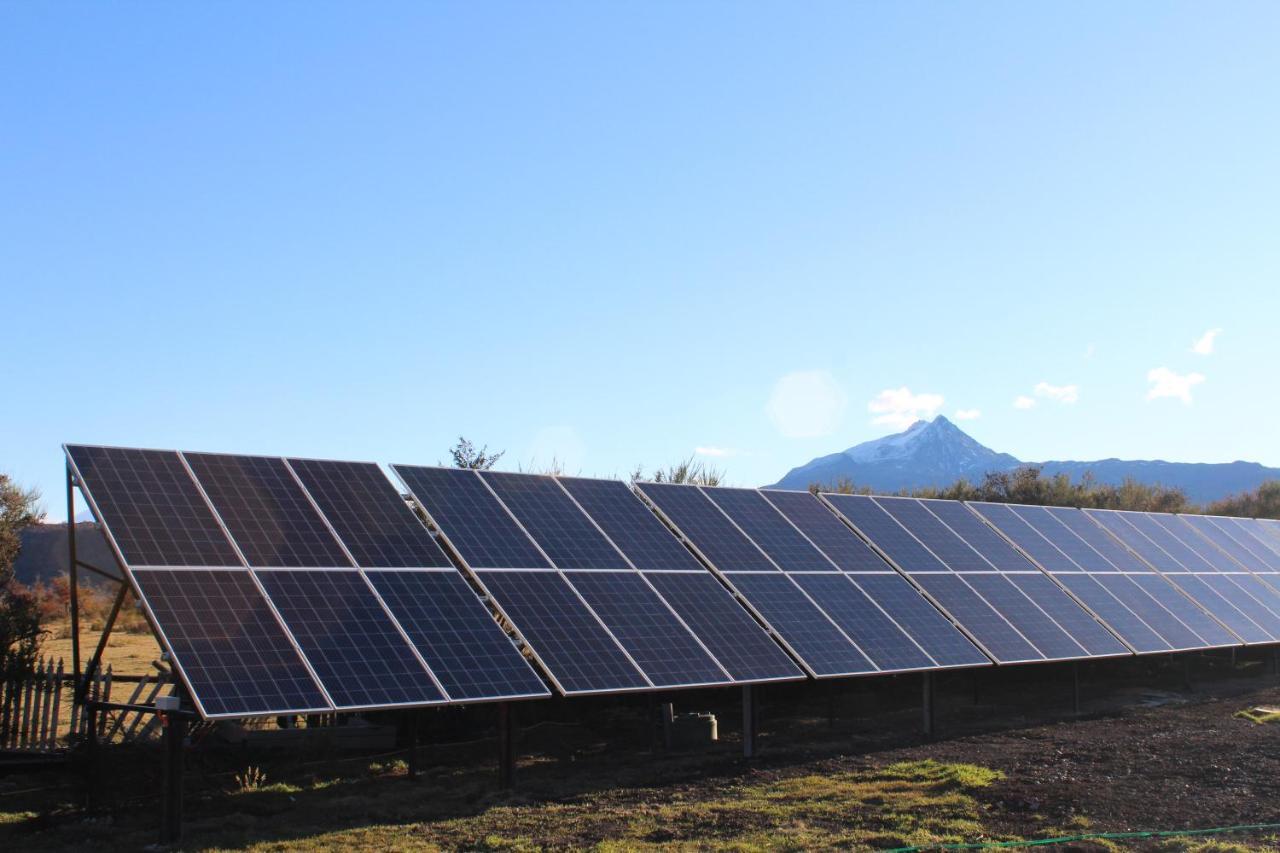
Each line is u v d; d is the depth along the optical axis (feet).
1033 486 201.67
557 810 56.13
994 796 58.34
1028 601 96.68
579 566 72.95
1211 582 122.93
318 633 56.75
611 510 82.02
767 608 77.71
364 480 71.15
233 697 50.70
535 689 60.13
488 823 53.06
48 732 72.64
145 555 55.93
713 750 75.25
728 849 47.65
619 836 50.24
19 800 58.80
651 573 75.92
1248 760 67.77
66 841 49.73
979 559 101.81
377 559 64.39
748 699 72.54
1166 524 138.00
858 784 62.44
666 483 89.92
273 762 68.74
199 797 59.00
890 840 49.39
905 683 108.27
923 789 60.75
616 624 68.59
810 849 47.75
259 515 63.00
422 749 75.87
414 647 58.85
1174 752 71.31
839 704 98.94
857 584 86.84
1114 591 107.55
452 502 73.51
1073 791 59.36
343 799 58.70
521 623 64.90
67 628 151.43
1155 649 97.50
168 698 49.83
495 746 77.25
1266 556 142.92
